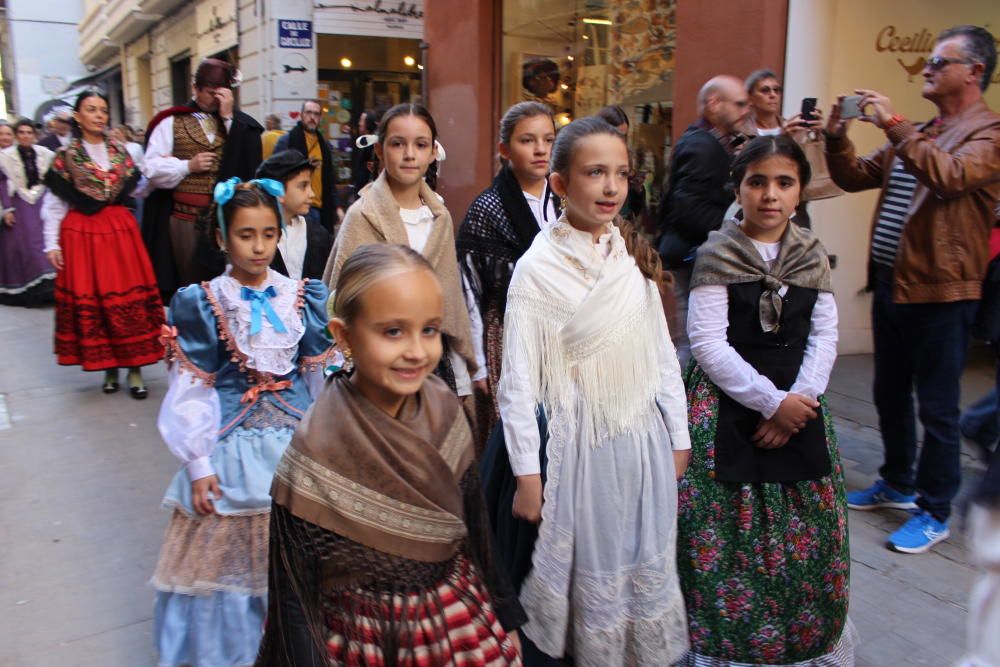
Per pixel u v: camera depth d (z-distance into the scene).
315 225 3.70
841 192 3.82
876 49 5.47
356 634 1.54
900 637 2.76
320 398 1.58
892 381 3.56
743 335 2.38
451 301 3.03
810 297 2.39
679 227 3.78
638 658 2.20
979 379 5.51
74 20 28.67
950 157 3.08
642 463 2.17
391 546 1.55
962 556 3.27
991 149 3.07
